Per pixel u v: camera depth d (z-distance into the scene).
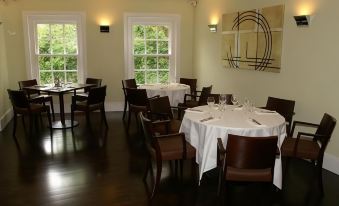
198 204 2.96
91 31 6.58
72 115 5.54
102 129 5.44
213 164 3.11
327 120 3.14
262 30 4.66
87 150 4.38
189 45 7.10
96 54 6.69
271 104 4.15
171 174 3.59
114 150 4.39
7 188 3.25
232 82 5.60
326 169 3.73
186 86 5.75
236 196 3.10
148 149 3.25
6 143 4.69
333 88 3.58
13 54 6.25
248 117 3.41
